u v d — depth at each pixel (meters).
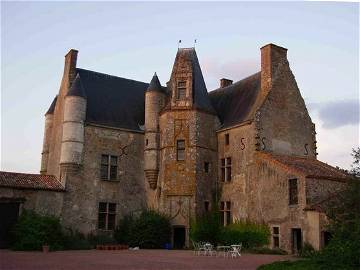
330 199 22.58
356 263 13.58
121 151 30.62
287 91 30.19
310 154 30.44
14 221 25.33
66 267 13.95
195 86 31.34
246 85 32.41
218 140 30.89
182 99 30.47
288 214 24.11
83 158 28.81
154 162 30.44
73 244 25.78
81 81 30.91
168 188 29.03
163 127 30.58
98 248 26.02
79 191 28.23
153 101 31.56
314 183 23.64
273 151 28.12
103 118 30.53
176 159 29.39
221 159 30.25
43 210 26.58
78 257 18.52
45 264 14.87
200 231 27.70
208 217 28.56
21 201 25.70
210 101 32.28
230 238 27.50
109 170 29.81
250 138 27.95
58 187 27.52
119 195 29.88
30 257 18.00
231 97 33.03
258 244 25.66
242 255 21.84
